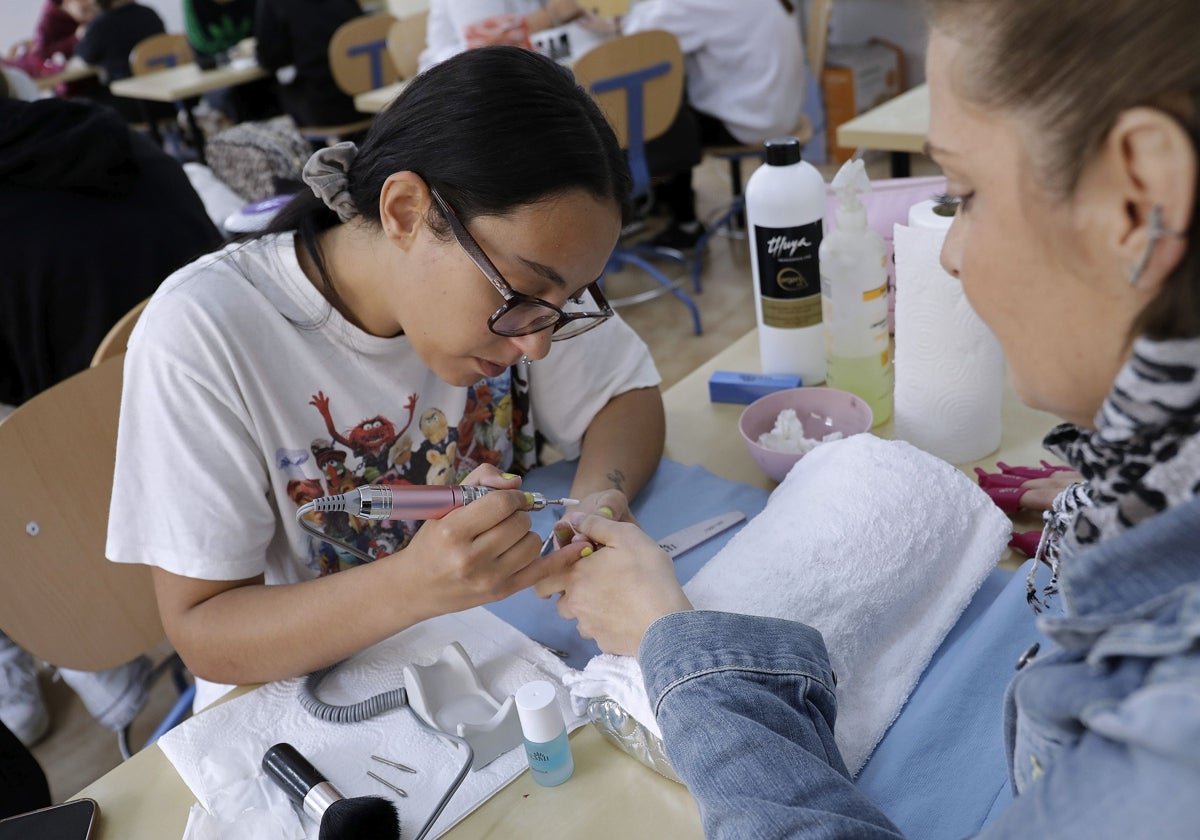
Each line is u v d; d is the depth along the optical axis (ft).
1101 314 1.43
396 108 2.79
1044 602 2.61
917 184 3.96
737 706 2.11
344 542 3.20
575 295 2.86
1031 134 1.34
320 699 2.78
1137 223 1.30
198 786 2.51
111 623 4.04
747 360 4.41
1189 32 1.18
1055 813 1.32
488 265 2.63
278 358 3.20
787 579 2.62
